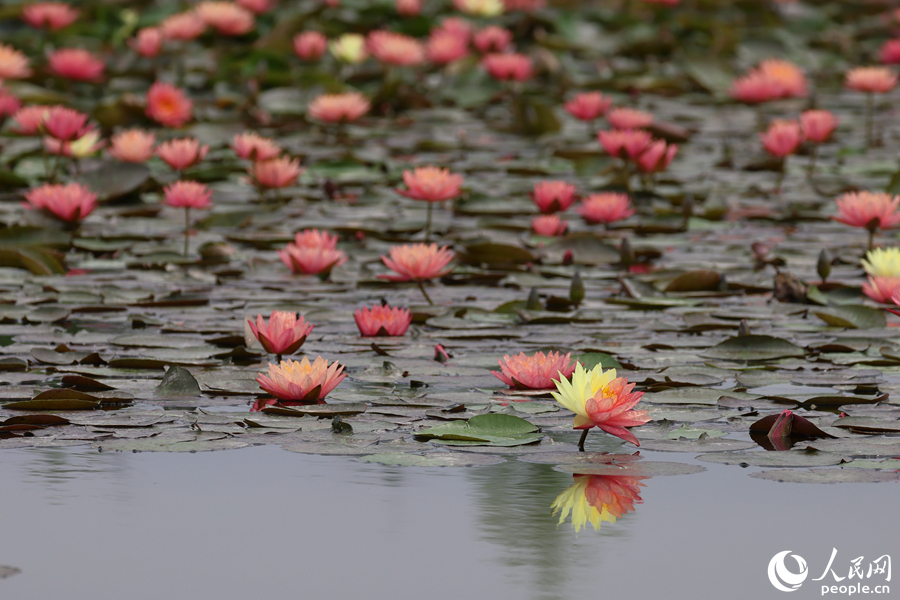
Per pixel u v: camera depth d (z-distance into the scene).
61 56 17.73
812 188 13.53
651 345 6.83
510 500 4.27
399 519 4.03
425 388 5.89
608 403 4.70
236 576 3.53
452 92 20.42
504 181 14.09
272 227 11.62
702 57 21.45
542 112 17.45
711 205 12.47
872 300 8.30
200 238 11.09
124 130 16.12
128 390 5.72
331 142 16.53
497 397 5.69
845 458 4.73
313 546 3.79
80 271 9.47
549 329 7.34
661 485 4.46
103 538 3.84
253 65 20.00
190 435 4.93
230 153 15.78
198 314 7.72
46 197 10.41
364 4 24.05
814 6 26.73
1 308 7.58
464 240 10.86
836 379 6.02
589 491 4.36
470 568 3.61
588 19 24.25
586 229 11.78
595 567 3.62
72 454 4.79
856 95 21.75
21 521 3.98
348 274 9.39
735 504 4.24
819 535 3.92
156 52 20.38
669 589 3.46
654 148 12.59
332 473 4.58
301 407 5.39
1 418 5.17
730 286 8.84
